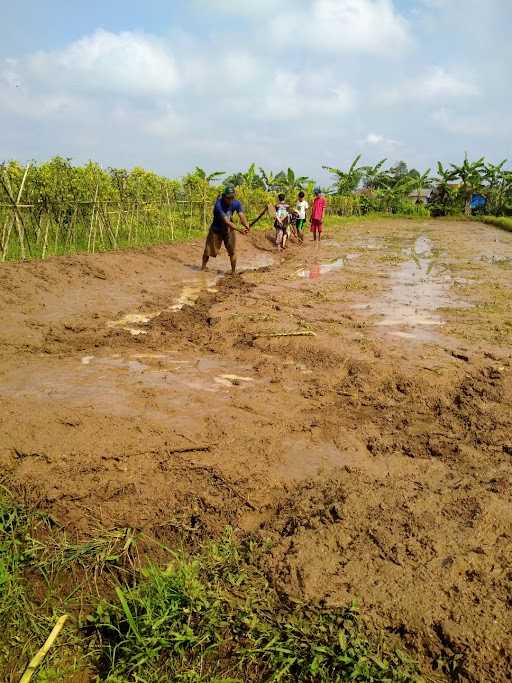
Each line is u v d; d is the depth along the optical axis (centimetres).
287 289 977
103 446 371
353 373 539
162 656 231
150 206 1420
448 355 600
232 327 695
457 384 518
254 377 535
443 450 396
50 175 1062
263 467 364
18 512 310
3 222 1038
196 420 427
